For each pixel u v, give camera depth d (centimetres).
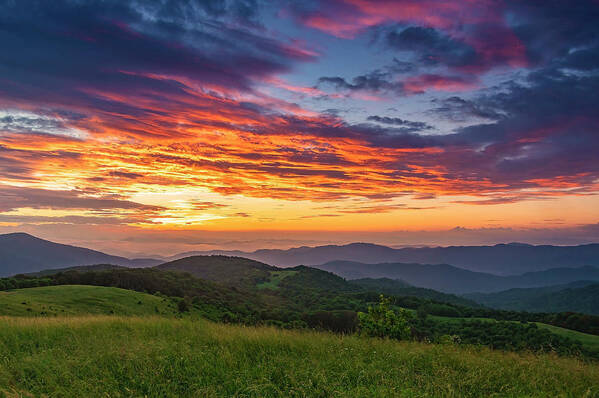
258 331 1173
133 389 648
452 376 754
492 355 988
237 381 679
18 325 1167
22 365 757
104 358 812
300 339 1055
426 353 950
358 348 983
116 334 1088
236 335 1077
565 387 734
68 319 1402
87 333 1093
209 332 1134
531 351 1030
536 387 721
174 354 843
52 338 1020
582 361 953
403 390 635
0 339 982
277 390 651
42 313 4706
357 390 641
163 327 1220
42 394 611
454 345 1090
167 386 671
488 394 676
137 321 1336
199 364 785
